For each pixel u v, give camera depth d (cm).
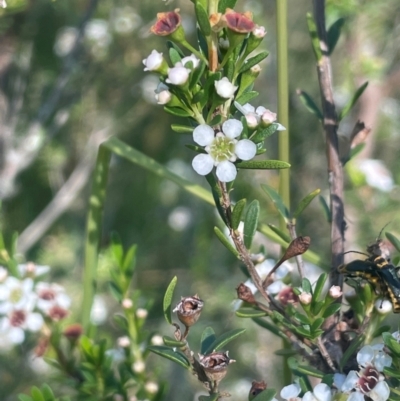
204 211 94
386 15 66
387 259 35
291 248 33
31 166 85
